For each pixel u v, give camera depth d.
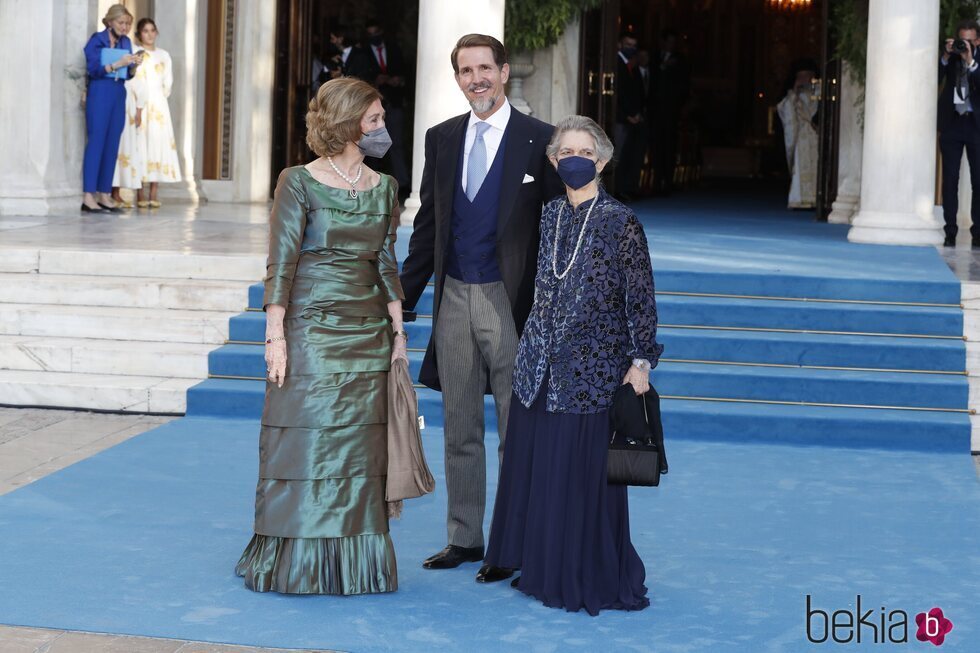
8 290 9.79
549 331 5.11
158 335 9.30
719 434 8.27
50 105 13.62
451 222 5.50
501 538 5.39
